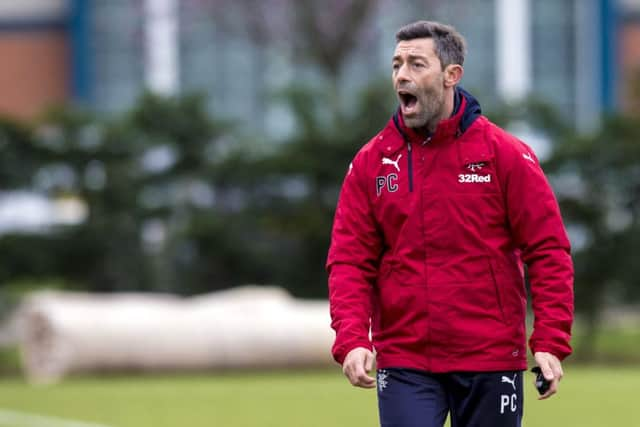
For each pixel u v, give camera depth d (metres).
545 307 19.14
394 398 19.36
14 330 94.00
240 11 138.62
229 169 99.06
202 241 98.00
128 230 97.69
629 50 190.38
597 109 181.88
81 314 71.56
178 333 72.81
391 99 100.56
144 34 172.38
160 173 99.69
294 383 65.06
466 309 19.20
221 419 44.91
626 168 91.75
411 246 19.41
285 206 99.69
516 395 19.39
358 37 136.12
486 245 19.31
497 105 98.12
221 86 179.12
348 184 19.98
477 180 19.33
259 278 99.88
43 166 96.88
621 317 110.81
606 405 49.31
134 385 64.38
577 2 183.12
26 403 52.78
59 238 96.56
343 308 19.48
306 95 101.38
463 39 19.55
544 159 92.38
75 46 188.50
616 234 91.88
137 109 100.19
